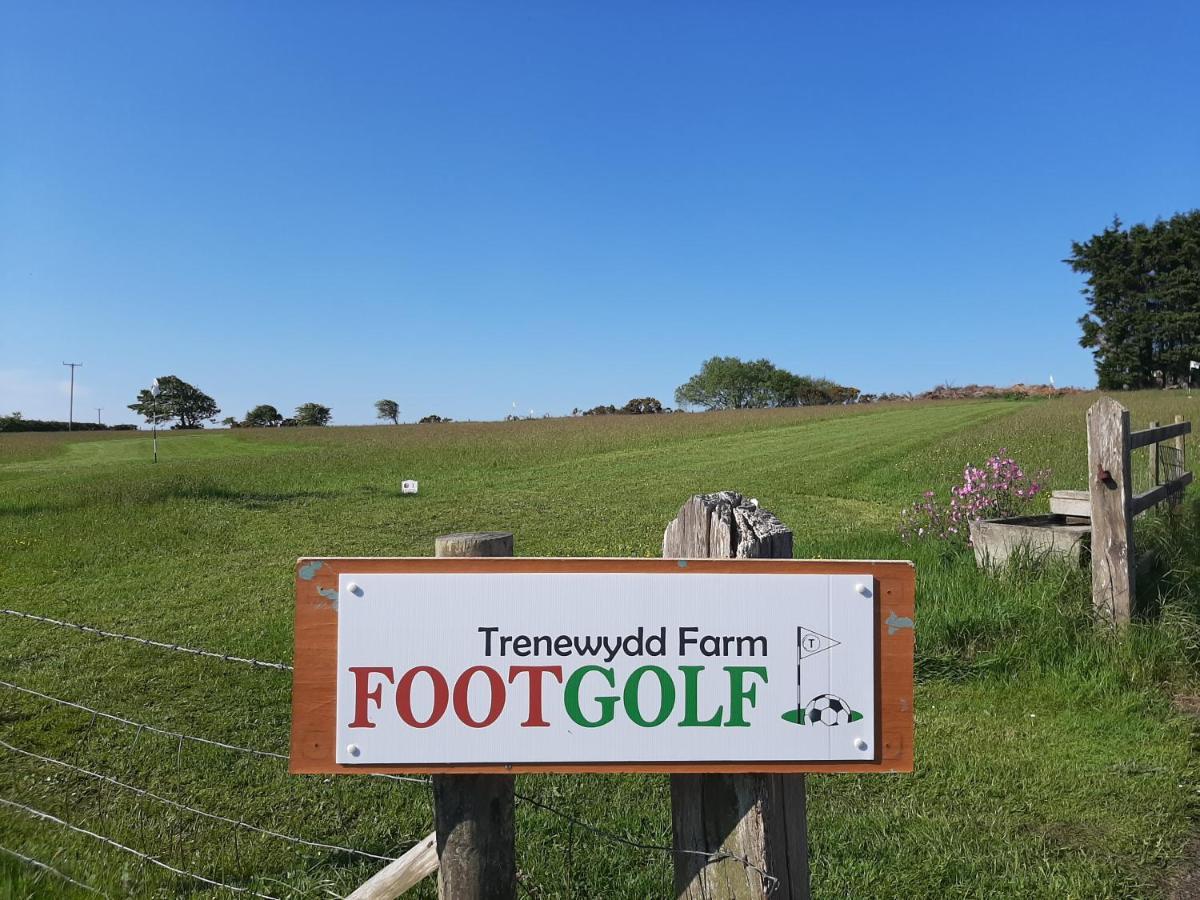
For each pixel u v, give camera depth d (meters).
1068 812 3.51
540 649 1.65
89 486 18.28
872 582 1.66
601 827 3.47
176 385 128.62
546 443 33.44
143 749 4.41
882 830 3.40
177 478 20.73
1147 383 68.06
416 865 2.42
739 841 1.73
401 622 1.64
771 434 35.22
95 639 6.40
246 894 3.05
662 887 3.01
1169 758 3.91
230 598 7.93
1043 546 6.29
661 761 1.65
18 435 63.34
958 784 3.77
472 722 1.64
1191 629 5.02
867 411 52.19
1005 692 4.75
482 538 1.79
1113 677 4.73
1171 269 66.69
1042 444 20.34
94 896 2.90
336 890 3.07
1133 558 5.31
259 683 5.42
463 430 48.78
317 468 23.98
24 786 3.98
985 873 3.09
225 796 3.88
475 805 1.73
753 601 1.65
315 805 3.78
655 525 12.58
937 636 5.41
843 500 15.08
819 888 3.02
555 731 1.65
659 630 1.65
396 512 14.44
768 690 1.65
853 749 1.66
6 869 2.93
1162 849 3.21
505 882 1.77
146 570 9.38
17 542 11.03
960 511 8.12
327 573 1.64
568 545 11.07
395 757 1.64
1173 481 7.26
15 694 5.22
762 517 1.83
